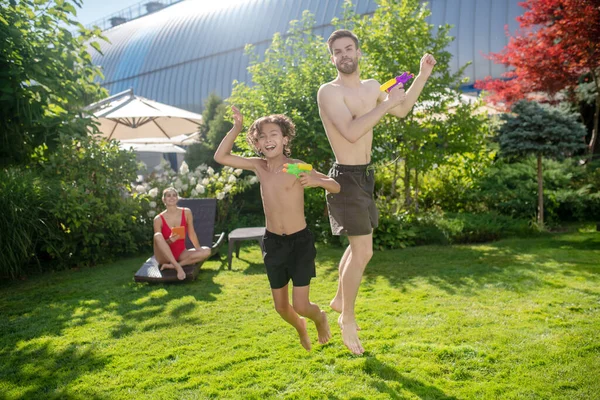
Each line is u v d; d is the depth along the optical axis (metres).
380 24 8.68
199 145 11.51
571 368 3.06
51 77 7.16
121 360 3.50
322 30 24.52
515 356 3.28
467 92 20.39
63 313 4.73
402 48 8.43
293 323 3.18
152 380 3.16
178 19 33.62
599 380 2.90
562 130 8.05
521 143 8.28
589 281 5.03
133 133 12.93
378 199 9.12
